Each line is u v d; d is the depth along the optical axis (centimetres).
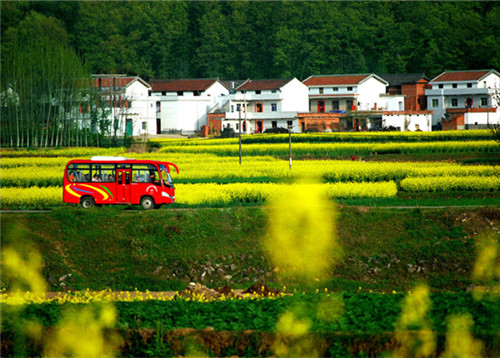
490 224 5128
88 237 4950
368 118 13950
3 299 3278
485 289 4128
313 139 11131
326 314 2728
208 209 5297
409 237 5009
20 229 4897
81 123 12594
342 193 6016
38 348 2600
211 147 9919
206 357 2506
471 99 14538
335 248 4872
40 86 11738
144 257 4784
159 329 2580
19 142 11394
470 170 6956
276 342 2511
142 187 5419
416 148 9444
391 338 2472
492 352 2452
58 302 3088
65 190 5484
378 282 4538
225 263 4741
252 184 6275
